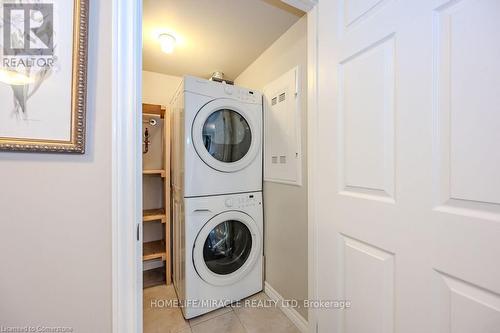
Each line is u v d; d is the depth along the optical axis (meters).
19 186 0.56
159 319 1.47
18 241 0.56
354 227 0.82
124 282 0.65
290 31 1.45
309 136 1.07
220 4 1.25
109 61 0.64
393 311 0.69
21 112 0.55
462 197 0.53
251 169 1.68
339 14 0.89
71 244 0.60
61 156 0.59
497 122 0.48
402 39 0.65
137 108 0.68
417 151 0.62
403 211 0.66
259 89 1.84
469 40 0.52
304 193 1.34
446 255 0.56
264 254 1.76
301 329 1.36
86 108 0.61
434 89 0.58
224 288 1.56
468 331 0.52
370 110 0.75
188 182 1.43
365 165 0.77
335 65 0.90
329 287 0.94
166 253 1.92
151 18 1.37
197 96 1.45
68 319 0.60
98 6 0.63
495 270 0.48
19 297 0.56
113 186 0.64
